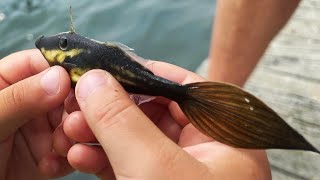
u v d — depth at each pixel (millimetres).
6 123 181
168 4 497
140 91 153
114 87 151
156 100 195
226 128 140
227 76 259
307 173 270
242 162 161
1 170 223
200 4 495
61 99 169
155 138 145
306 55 364
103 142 148
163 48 430
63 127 185
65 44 162
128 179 142
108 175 183
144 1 508
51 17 493
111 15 480
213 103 142
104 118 147
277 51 374
